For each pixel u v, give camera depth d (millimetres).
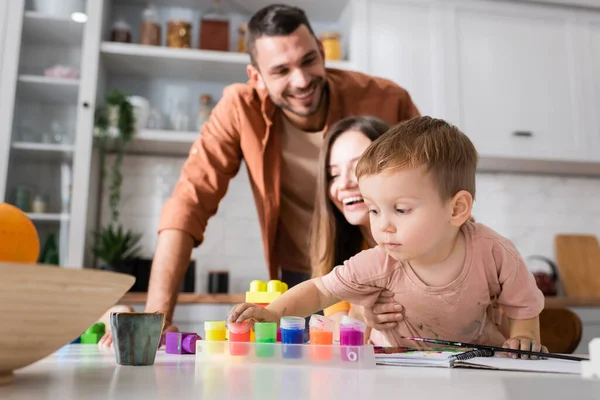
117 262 2502
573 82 3004
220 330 776
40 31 2590
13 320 437
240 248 2885
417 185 772
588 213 3225
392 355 686
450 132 841
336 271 905
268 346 627
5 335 437
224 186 1638
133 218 2807
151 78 2943
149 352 603
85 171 2514
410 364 625
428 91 2840
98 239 2613
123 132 2584
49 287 443
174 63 2770
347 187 1212
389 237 793
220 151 1624
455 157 808
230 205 2912
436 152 787
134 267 2514
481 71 2912
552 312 1478
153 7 2971
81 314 476
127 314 599
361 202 1215
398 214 786
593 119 2992
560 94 2977
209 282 2697
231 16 3010
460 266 871
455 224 819
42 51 2584
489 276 886
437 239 799
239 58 2748
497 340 972
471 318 909
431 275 873
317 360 600
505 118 2896
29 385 438
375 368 583
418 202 775
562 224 3189
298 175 1648
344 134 1239
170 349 778
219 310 2363
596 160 2961
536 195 3199
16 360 452
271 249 1654
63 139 2535
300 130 1625
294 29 1455
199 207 1540
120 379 473
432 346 945
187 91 2971
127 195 2820
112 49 2635
